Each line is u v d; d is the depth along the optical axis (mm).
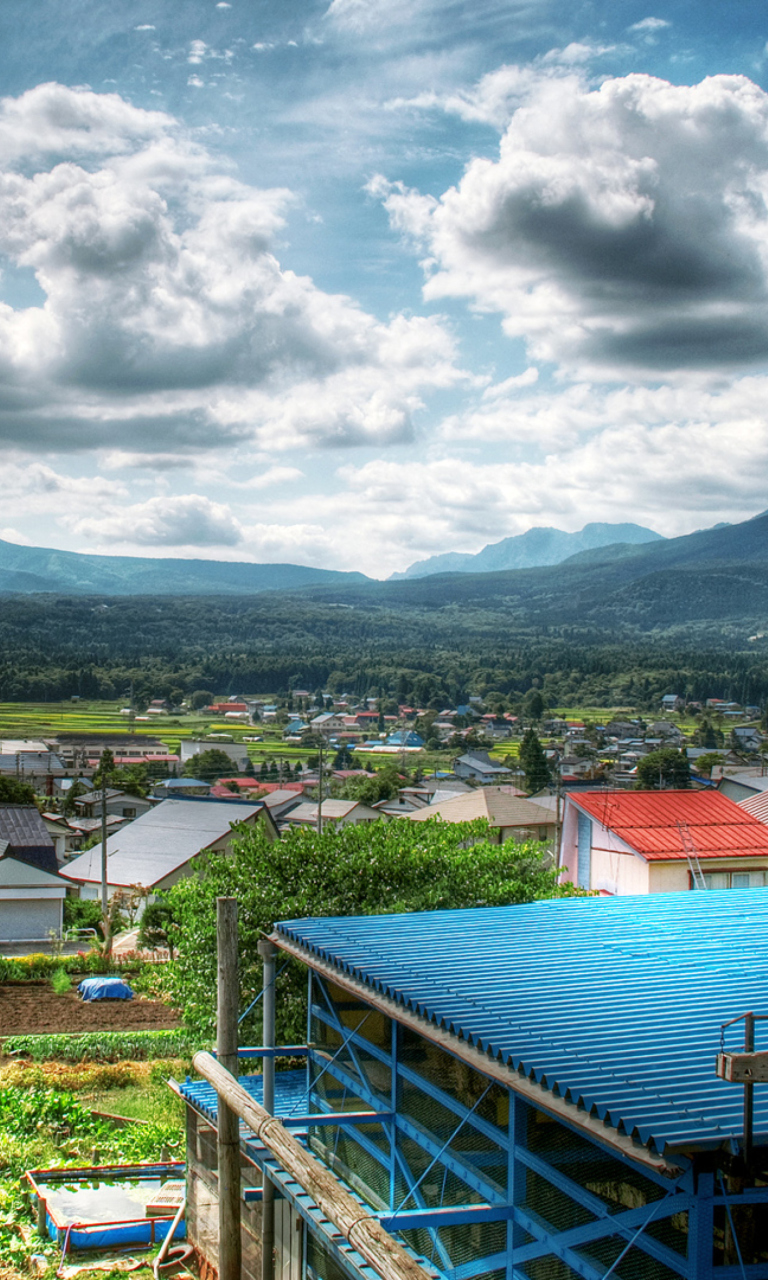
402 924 12438
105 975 38812
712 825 27812
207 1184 12789
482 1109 8797
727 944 10938
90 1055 27156
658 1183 6680
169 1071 23562
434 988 9242
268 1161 10109
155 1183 15422
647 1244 6730
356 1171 11531
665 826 27375
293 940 12195
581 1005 8594
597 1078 6828
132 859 57094
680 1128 6020
